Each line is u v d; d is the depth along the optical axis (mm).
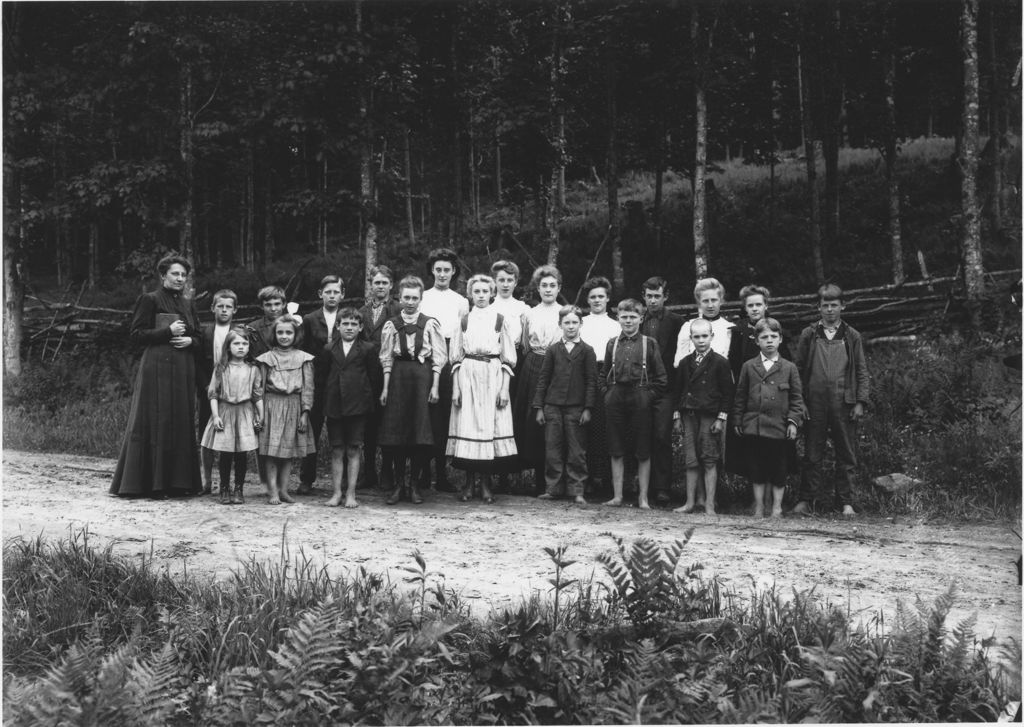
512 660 3369
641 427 7637
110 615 4270
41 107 15633
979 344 10711
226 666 3678
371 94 14461
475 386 7777
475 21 18141
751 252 17969
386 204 20297
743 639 3791
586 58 17438
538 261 18094
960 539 6363
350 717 3180
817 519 7156
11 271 15375
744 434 7293
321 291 8227
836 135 18844
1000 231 16906
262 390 7469
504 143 16406
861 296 14297
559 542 6066
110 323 16453
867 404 7387
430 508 7430
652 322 8133
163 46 15109
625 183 29656
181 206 15672
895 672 3434
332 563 5324
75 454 10664
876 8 18453
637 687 3166
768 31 19250
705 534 6426
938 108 23562
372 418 8422
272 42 14805
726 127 19453
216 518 6676
